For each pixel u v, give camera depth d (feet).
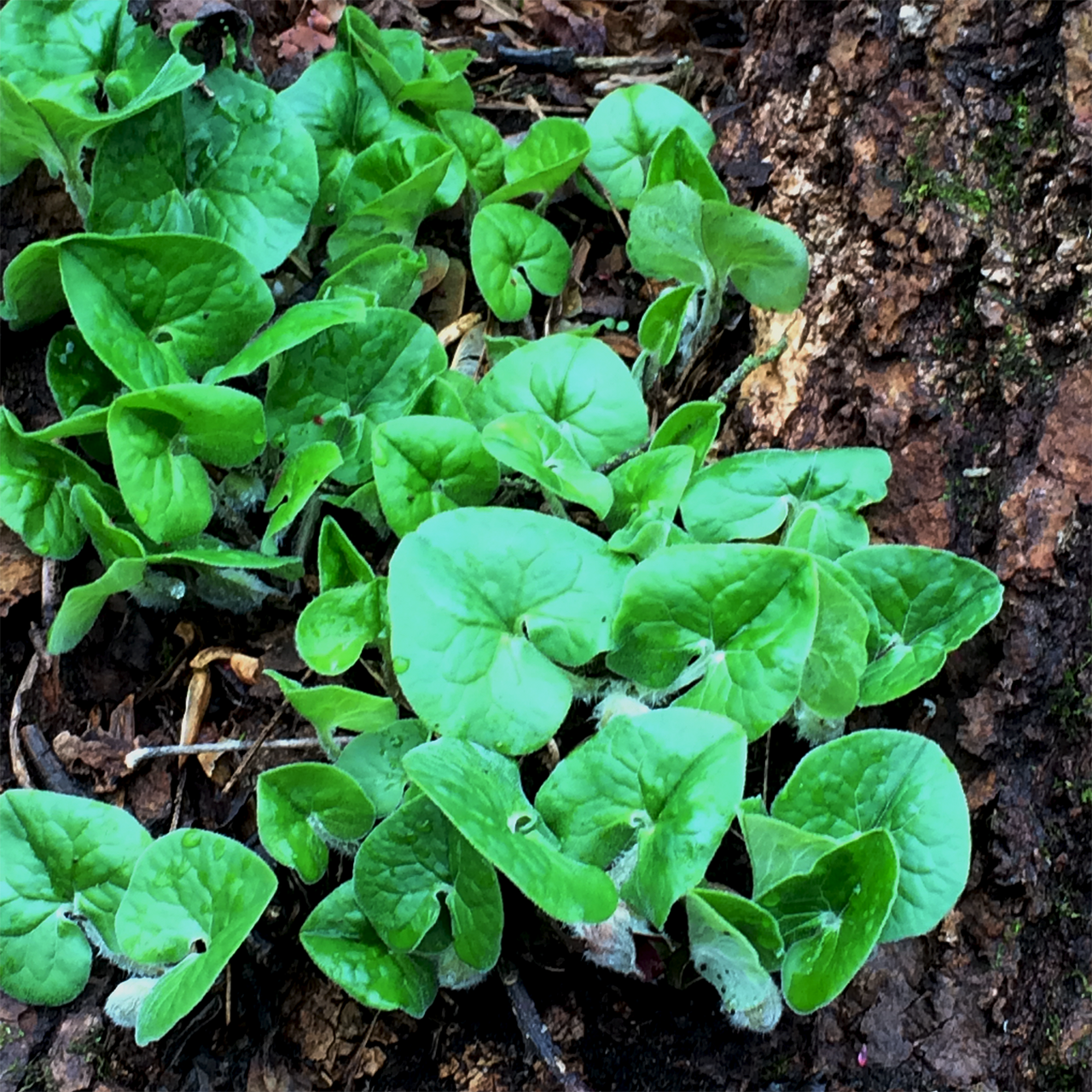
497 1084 2.90
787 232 3.00
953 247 3.05
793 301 3.10
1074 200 2.99
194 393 2.84
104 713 3.01
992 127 3.05
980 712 2.91
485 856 2.61
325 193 3.24
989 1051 2.84
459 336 3.33
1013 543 2.94
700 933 2.76
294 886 2.94
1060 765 2.89
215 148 3.11
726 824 2.67
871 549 2.92
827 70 3.20
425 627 2.77
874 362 3.10
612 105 3.35
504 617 2.82
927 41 3.11
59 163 3.04
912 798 2.79
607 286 3.41
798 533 2.93
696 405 3.03
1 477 2.90
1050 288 2.99
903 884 2.77
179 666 3.04
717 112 3.43
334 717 2.85
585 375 3.04
